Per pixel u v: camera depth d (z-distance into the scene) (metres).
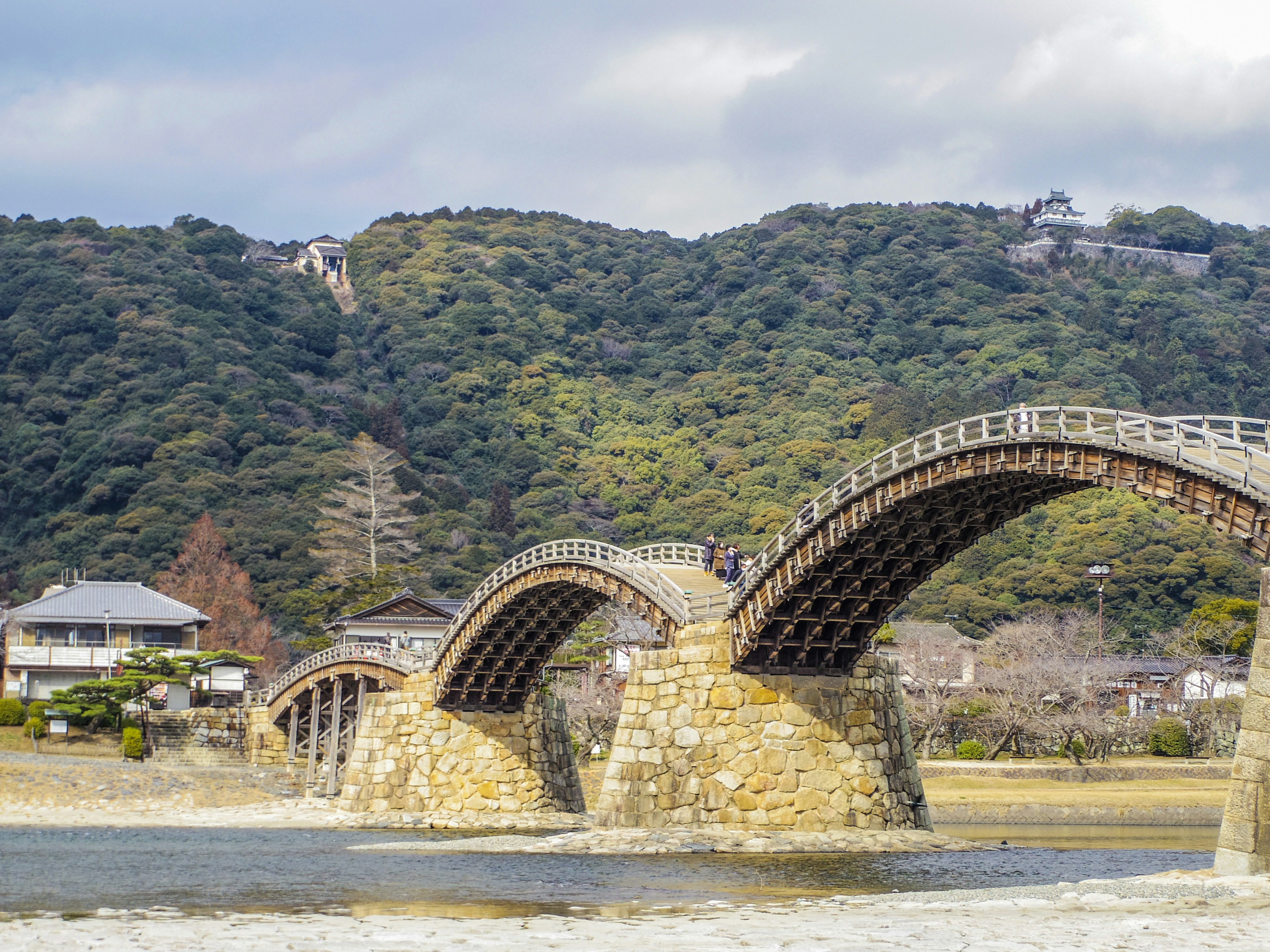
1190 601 159.25
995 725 111.88
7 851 63.12
